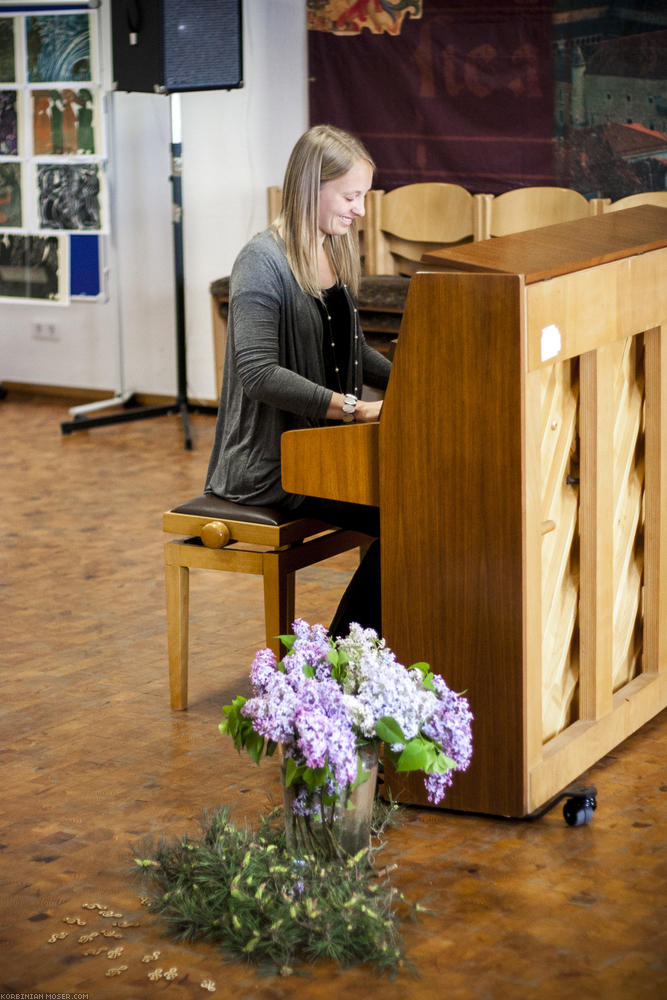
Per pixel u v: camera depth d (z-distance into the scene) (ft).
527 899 7.18
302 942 6.71
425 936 6.82
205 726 9.84
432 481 7.89
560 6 18.37
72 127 21.42
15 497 17.30
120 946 6.77
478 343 7.56
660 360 9.21
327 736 6.70
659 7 17.72
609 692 8.99
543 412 8.13
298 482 8.49
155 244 22.81
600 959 6.56
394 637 8.23
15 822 8.27
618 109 18.34
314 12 20.25
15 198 22.30
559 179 18.99
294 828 7.22
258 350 9.22
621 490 9.18
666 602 9.75
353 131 20.39
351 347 10.00
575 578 8.73
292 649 7.33
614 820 8.17
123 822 8.23
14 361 25.08
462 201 19.42
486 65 19.08
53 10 20.92
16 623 12.38
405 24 19.56
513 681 7.89
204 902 6.91
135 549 14.87
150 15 18.67
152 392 23.65
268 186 21.48
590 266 8.10
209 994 6.33
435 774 7.13
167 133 22.11
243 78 19.92
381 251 20.18
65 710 10.20
